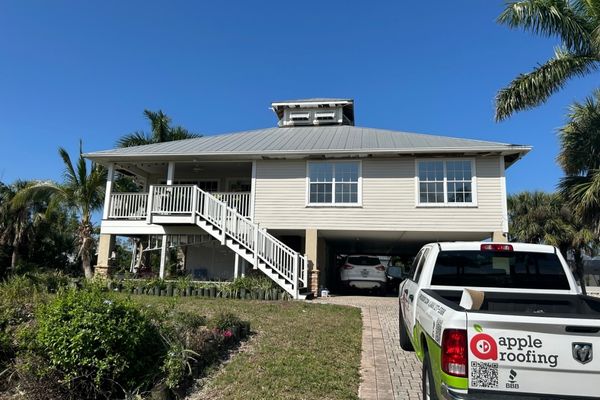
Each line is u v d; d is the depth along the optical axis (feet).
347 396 18.07
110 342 16.97
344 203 57.88
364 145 58.75
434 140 60.54
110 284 48.55
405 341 26.13
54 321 16.96
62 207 76.79
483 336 11.85
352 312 38.55
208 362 21.18
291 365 21.58
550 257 19.31
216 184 72.64
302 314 36.04
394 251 103.04
